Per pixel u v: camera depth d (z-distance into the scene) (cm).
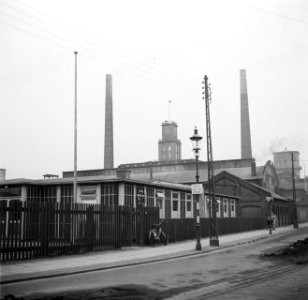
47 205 1775
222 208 4578
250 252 2106
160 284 1125
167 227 2709
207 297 934
